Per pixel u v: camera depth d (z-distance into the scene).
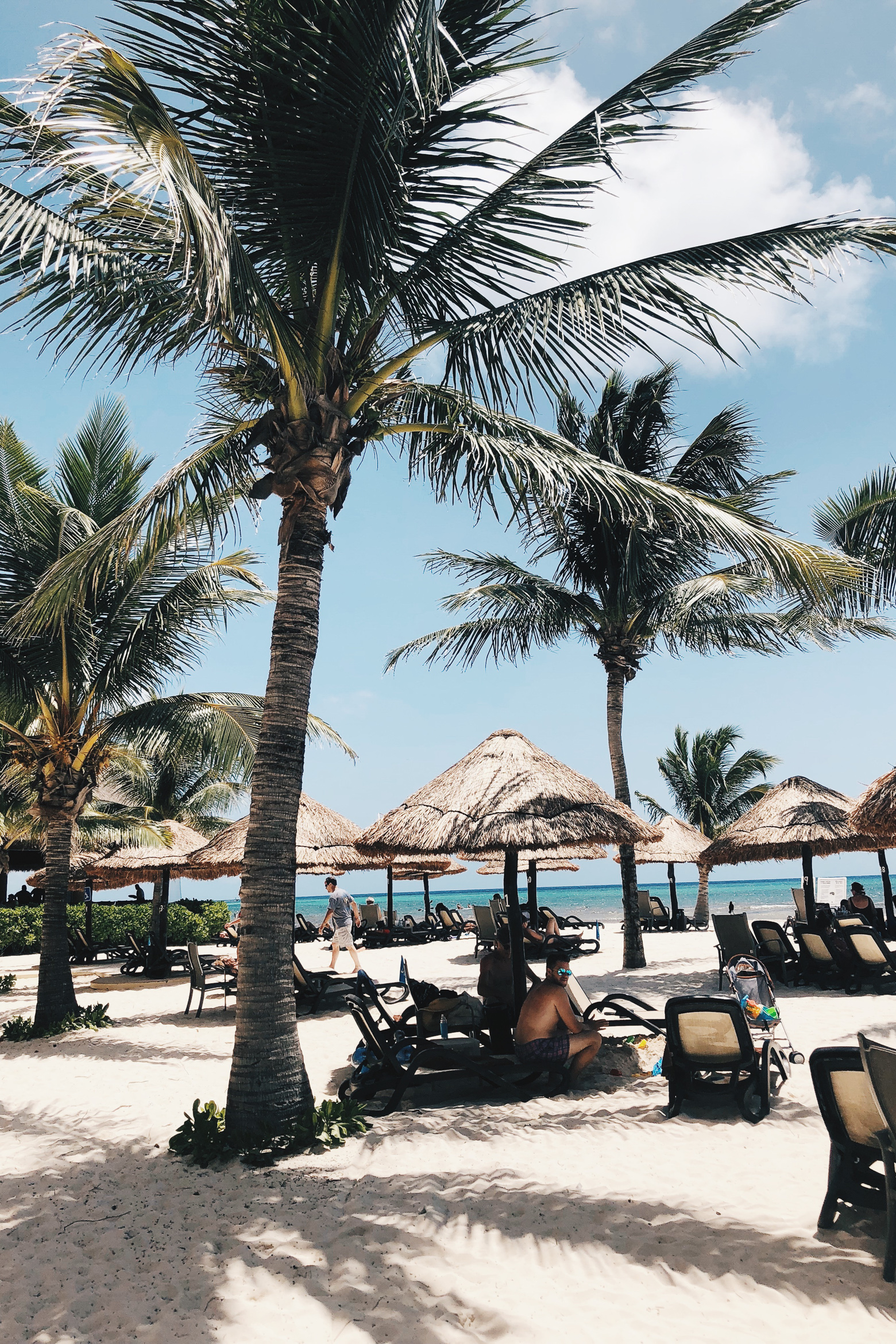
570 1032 6.61
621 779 15.12
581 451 6.84
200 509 8.10
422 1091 6.82
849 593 11.46
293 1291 3.41
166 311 5.67
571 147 5.94
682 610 12.66
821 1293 3.18
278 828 5.69
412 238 6.21
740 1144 5.07
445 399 6.88
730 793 29.88
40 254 5.00
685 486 14.73
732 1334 2.94
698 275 5.84
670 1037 5.76
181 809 28.50
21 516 10.48
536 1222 3.95
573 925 22.66
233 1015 11.25
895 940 13.98
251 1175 4.80
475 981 14.01
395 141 5.56
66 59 3.66
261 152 5.41
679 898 74.62
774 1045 6.60
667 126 5.74
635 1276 3.38
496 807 7.46
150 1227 4.13
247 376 6.25
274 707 5.86
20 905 25.58
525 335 6.17
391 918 22.31
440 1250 3.70
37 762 10.88
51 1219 4.30
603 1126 5.57
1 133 4.46
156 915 18.22
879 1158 3.55
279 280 6.65
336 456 6.19
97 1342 3.10
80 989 15.30
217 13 4.74
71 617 10.12
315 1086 7.08
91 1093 7.18
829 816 12.21
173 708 11.15
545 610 15.03
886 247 5.69
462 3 5.89
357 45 4.71
